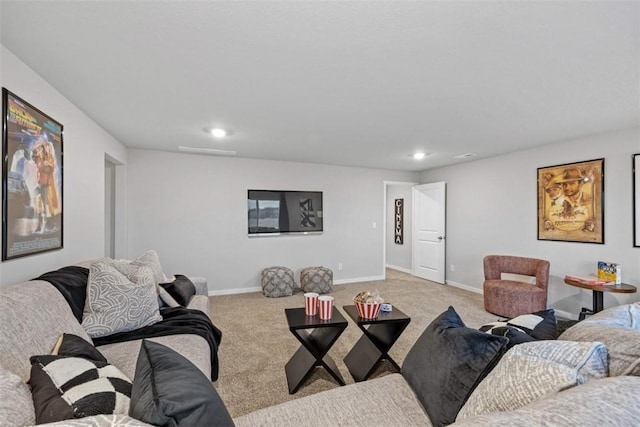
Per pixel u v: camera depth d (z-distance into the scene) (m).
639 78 1.99
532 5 1.29
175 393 0.71
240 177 4.72
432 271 5.62
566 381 0.83
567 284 3.27
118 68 1.84
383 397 1.37
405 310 3.85
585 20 1.39
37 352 1.17
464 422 0.66
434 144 3.77
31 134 1.80
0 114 1.54
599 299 3.06
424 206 5.84
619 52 1.67
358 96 2.29
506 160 4.33
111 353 1.62
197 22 1.41
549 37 1.53
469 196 4.94
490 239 4.57
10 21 1.39
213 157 4.56
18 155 1.67
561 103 2.43
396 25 1.44
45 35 1.50
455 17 1.38
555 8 1.31
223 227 4.62
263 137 3.46
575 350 0.96
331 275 4.86
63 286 1.69
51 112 2.06
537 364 0.92
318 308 2.21
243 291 4.75
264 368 2.38
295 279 5.09
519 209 4.14
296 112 2.63
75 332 1.46
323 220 5.29
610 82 2.05
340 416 1.24
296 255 5.11
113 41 1.56
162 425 0.66
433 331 1.43
